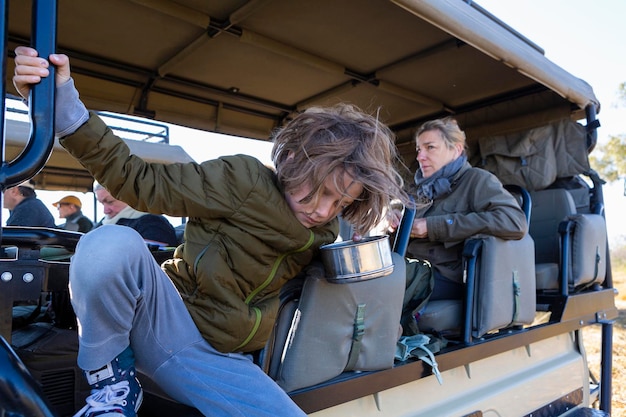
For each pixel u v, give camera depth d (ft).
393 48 8.90
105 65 9.03
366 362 5.28
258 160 4.19
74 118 3.39
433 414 6.15
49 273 4.25
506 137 10.85
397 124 12.33
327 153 3.92
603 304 9.52
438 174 8.09
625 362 17.03
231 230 3.92
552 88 8.46
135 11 7.62
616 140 47.98
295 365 4.75
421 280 6.82
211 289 3.86
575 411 8.20
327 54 9.14
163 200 3.73
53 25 3.21
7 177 2.94
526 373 7.73
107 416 3.25
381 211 4.59
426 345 6.26
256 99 10.78
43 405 2.69
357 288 4.99
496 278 6.95
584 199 10.30
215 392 3.71
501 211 7.08
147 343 3.66
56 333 4.75
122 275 3.24
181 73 9.55
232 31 8.21
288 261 4.31
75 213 9.27
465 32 6.61
